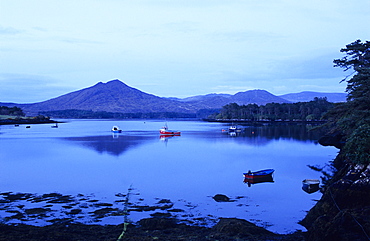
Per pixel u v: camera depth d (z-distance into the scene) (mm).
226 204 27531
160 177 38250
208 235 19719
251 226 20859
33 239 18062
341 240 17688
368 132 26719
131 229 21062
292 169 43469
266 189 32625
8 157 54750
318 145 73812
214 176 38969
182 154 59406
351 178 24688
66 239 18594
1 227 20000
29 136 105500
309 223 22984
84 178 37562
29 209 25562
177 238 19125
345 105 33125
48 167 44781
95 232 20234
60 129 156625
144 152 62562
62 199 28625
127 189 32406
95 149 67375
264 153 60312
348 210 21734
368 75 30141
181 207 26609
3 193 30625
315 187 32562
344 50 40688
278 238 19375
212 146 73562
